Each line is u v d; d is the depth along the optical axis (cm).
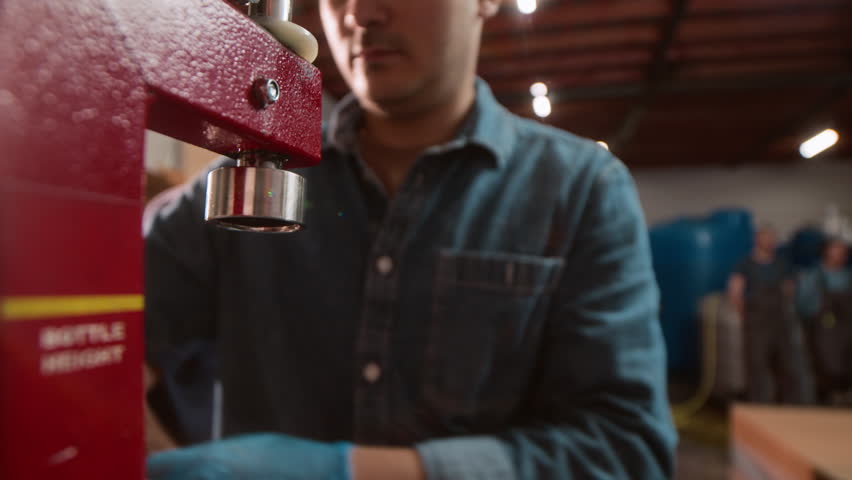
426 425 71
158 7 24
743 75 543
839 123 667
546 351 73
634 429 61
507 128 79
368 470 53
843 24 450
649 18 427
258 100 28
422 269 72
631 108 597
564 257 71
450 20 58
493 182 75
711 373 536
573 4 415
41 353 19
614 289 68
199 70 25
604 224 71
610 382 63
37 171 19
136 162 23
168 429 93
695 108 623
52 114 20
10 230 18
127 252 23
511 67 376
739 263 511
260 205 28
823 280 468
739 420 154
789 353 450
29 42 19
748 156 819
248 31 28
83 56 21
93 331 21
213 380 101
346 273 75
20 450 18
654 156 828
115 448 22
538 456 58
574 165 74
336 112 79
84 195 21
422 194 74
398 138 77
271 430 76
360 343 72
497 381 71
